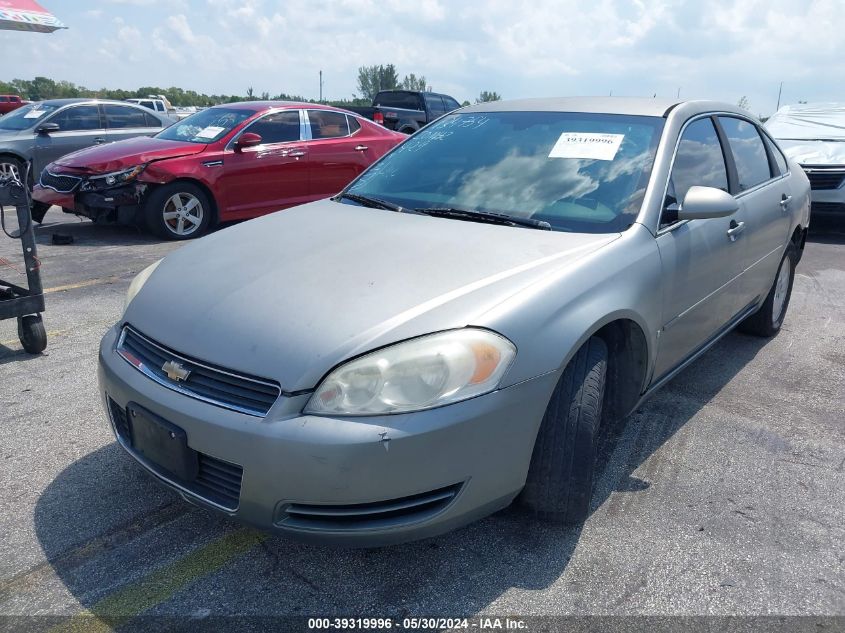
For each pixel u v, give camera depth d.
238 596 2.25
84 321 4.93
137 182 7.43
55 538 2.51
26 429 3.31
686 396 3.91
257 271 2.51
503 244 2.64
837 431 3.53
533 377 2.21
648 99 3.62
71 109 10.64
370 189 3.50
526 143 3.38
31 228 4.06
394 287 2.30
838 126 9.50
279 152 8.27
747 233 3.72
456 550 2.49
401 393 2.02
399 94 19.05
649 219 2.87
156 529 2.58
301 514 2.06
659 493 2.90
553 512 2.49
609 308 2.46
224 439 2.07
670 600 2.27
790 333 5.08
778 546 2.57
